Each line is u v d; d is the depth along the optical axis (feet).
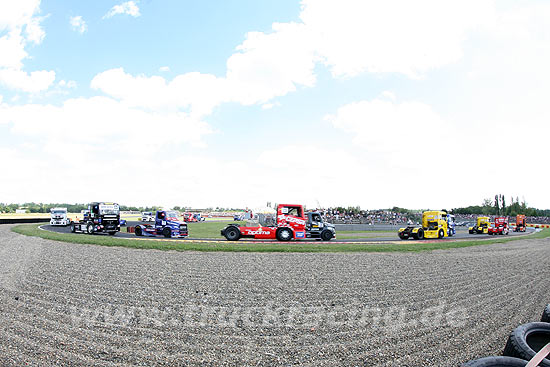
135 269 35.78
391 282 31.12
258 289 27.45
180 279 30.94
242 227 75.77
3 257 44.21
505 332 18.04
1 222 158.51
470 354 15.02
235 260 43.21
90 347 15.24
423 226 105.91
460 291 27.94
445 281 32.14
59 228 118.32
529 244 81.97
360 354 14.97
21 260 41.65
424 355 14.88
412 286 29.53
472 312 21.88
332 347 15.76
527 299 25.62
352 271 36.63
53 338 16.29
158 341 16.19
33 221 176.04
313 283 30.07
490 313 21.72
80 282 29.17
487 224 138.82
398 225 151.23
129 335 16.92
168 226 82.17
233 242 67.62
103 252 49.75
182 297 24.54
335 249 56.75
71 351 14.74
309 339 16.78
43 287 27.17
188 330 17.81
